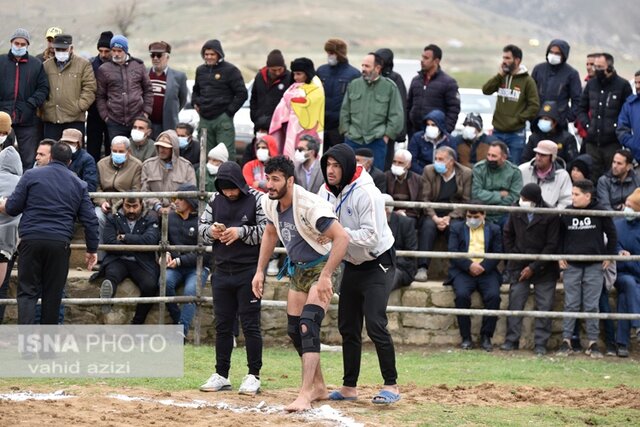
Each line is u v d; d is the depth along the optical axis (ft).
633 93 104.94
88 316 88.48
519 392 70.03
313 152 90.74
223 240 64.13
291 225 60.54
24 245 74.49
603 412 64.13
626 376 79.87
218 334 66.39
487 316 90.22
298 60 99.45
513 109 105.81
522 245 90.48
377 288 61.72
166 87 105.19
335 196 61.57
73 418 55.16
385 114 100.58
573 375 79.41
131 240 86.07
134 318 87.15
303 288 62.23
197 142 100.48
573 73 107.04
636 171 99.14
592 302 89.45
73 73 98.32
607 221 89.86
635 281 91.81
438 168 95.86
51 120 98.02
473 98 129.70
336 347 86.63
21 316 75.00
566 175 97.50
